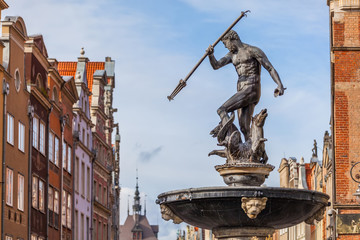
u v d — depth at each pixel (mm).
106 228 83188
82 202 70438
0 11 46188
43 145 54125
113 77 88500
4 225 43500
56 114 58938
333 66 38625
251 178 17453
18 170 47031
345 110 38250
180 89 17750
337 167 37969
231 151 17609
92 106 78000
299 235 81250
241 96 17688
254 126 17750
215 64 17828
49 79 57188
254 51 17734
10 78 45406
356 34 38344
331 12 38656
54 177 58125
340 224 37188
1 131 43594
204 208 16719
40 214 52875
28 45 50500
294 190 16375
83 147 70312
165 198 17266
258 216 16703
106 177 83625
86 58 73375
